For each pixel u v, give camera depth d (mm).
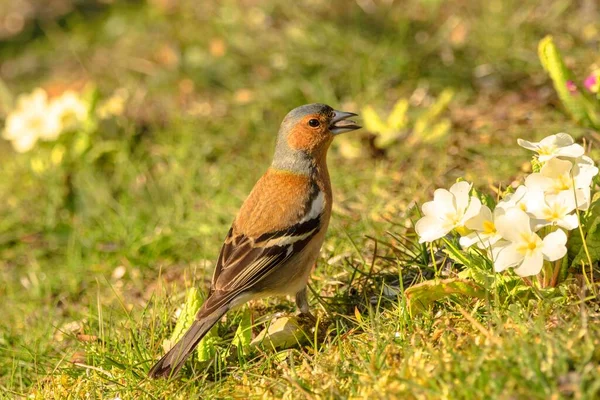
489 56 13859
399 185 11383
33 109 14031
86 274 11453
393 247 9055
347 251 9898
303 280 8727
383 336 7512
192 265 11023
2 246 12734
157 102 15125
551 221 7191
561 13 14375
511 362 6242
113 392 7953
